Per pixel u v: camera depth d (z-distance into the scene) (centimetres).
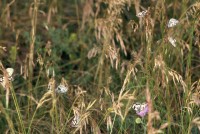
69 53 462
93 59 451
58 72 434
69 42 468
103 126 376
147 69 370
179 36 395
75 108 338
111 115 374
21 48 464
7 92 319
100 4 491
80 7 509
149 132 296
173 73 352
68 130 364
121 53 449
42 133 372
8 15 448
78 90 371
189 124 344
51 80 342
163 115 366
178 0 454
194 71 423
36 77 423
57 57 443
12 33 476
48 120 386
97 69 412
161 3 396
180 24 393
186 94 354
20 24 486
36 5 408
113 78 420
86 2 470
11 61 432
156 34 438
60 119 358
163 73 353
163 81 357
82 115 334
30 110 390
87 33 469
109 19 403
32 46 397
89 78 431
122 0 398
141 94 366
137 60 373
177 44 393
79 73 445
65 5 513
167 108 359
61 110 362
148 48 373
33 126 376
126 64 416
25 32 460
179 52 397
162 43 379
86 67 455
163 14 390
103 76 423
